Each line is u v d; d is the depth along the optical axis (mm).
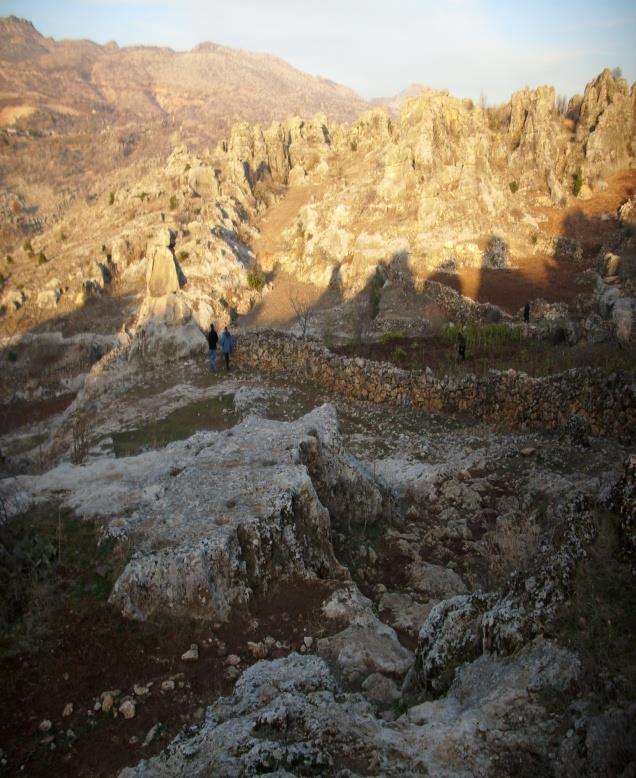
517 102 60188
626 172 55406
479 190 48531
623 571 5625
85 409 22172
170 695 6367
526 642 5438
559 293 38219
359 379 20094
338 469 10758
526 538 9914
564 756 4473
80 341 51062
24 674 6465
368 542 10375
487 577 9266
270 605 7762
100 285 58094
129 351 25797
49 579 7727
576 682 4922
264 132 81750
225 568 7590
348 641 7156
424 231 46469
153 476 10391
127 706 6145
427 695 6008
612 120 56000
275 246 60344
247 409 18578
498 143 58812
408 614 8359
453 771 4500
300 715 5156
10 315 56375
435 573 9453
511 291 38875
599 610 5320
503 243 44688
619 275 38312
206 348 25578
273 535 8242
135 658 6801
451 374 20344
